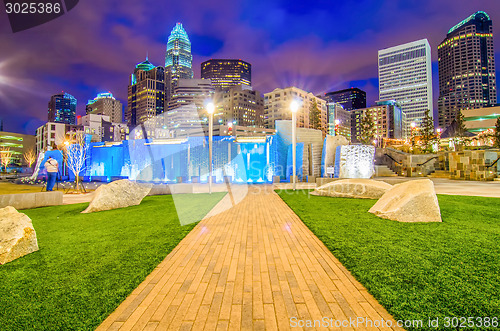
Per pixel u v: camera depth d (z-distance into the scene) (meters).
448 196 10.84
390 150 28.00
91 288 3.26
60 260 4.26
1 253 4.16
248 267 3.95
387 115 157.75
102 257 4.39
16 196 9.86
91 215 8.49
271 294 3.10
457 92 194.62
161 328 2.47
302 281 3.43
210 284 3.38
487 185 15.64
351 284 3.31
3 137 86.38
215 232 6.14
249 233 6.02
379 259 4.06
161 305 2.88
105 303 2.90
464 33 195.00
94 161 34.91
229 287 3.29
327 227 6.29
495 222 6.46
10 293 3.15
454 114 193.25
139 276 3.61
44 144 75.44
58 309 2.79
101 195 9.56
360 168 21.61
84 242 5.30
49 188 14.96
